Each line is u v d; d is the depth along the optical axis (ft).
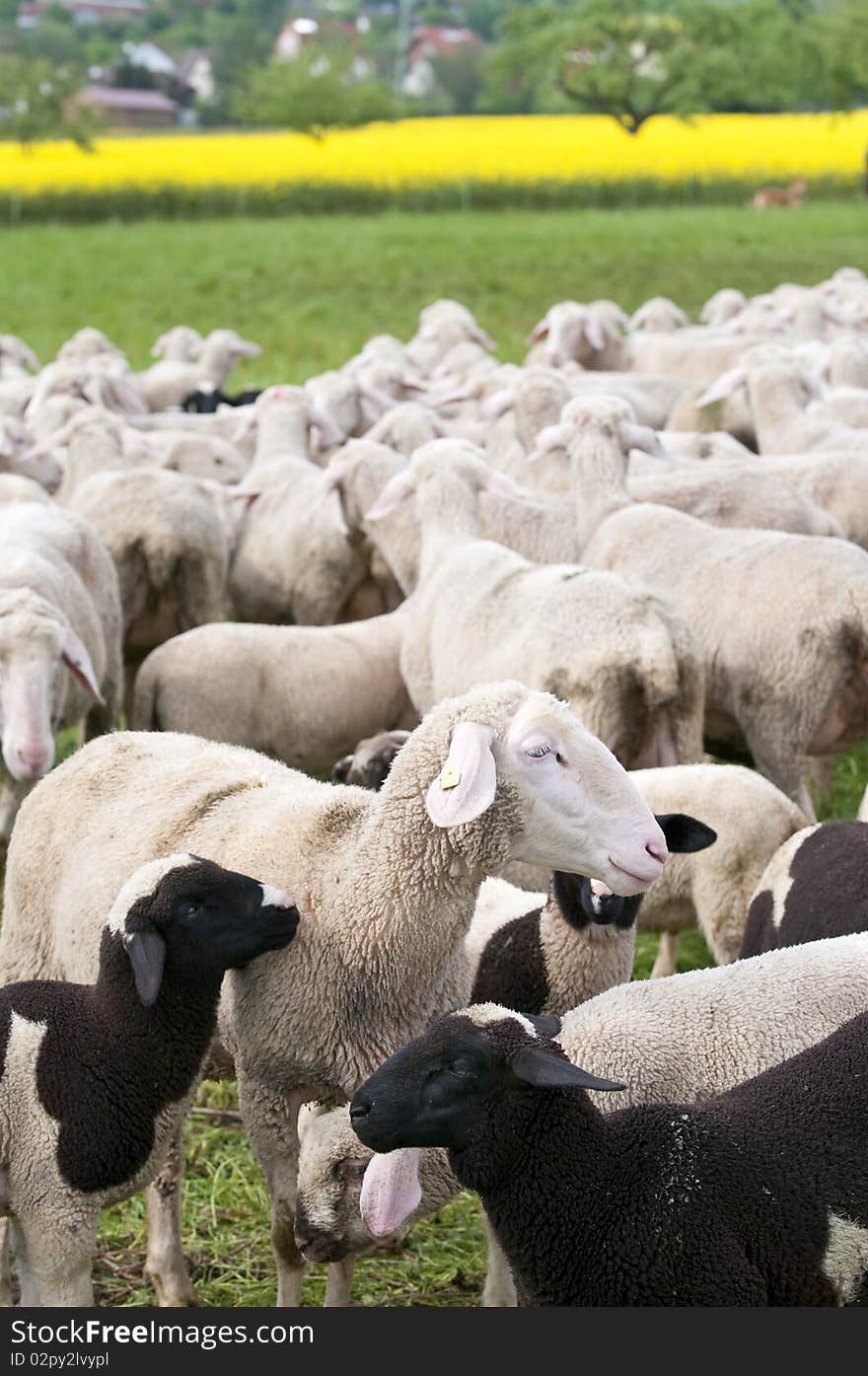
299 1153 20.88
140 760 22.59
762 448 50.80
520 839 18.79
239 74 549.54
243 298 129.18
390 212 203.92
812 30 310.65
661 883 27.32
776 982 19.95
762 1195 17.11
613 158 272.92
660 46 309.83
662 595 30.09
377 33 627.46
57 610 31.73
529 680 30.17
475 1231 23.94
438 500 35.70
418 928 19.53
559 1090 17.12
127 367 78.33
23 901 22.74
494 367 66.69
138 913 18.85
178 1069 19.38
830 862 23.57
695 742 30.09
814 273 138.41
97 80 580.71
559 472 45.39
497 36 648.38
